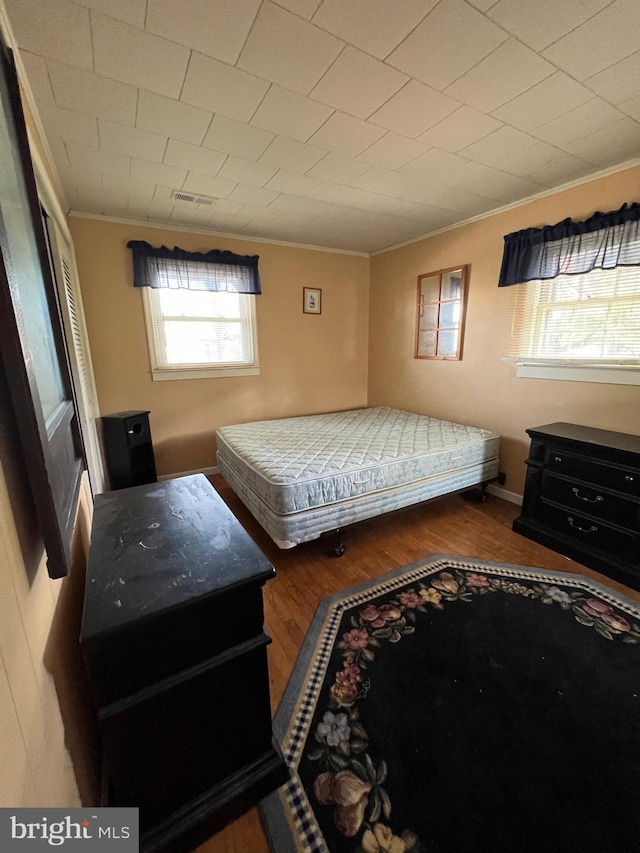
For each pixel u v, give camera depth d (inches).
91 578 36.0
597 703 52.1
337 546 91.0
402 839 38.0
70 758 31.1
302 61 53.9
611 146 79.1
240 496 106.6
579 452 86.6
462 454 110.4
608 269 90.5
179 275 130.4
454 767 44.3
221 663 35.6
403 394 163.5
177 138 73.9
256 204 110.5
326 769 44.5
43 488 25.9
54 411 38.9
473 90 60.9
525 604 72.9
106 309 123.1
